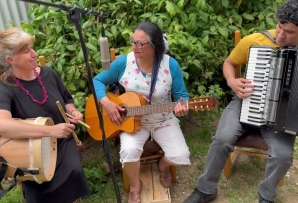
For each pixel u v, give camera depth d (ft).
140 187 8.34
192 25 9.71
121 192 8.93
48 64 9.42
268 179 7.57
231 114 8.05
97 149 10.52
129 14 9.98
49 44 9.83
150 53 7.50
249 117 7.47
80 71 9.47
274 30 7.70
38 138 6.39
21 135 6.32
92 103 8.32
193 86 10.32
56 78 7.63
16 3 12.02
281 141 7.44
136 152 7.72
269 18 10.01
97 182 9.11
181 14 9.70
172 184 9.11
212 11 10.14
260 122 7.33
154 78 7.80
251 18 10.39
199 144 10.52
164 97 8.05
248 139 7.84
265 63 7.12
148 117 8.04
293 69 6.75
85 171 9.09
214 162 7.84
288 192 8.66
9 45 6.47
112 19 9.91
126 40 9.65
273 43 7.46
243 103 7.54
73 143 7.58
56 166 7.07
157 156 8.41
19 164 6.35
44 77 7.32
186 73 9.53
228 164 8.96
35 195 6.86
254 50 7.27
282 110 7.04
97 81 8.23
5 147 6.36
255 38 7.72
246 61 8.02
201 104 7.13
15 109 6.91
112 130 8.10
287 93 6.89
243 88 7.45
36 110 7.05
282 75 6.87
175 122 8.26
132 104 7.77
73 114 7.58
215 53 10.27
